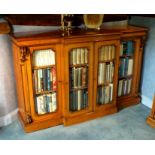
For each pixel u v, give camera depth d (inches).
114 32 101.4
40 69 94.7
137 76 122.5
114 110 117.0
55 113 103.8
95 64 102.4
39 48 89.6
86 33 97.7
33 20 99.2
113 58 108.2
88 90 106.1
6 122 105.7
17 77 98.2
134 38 112.9
